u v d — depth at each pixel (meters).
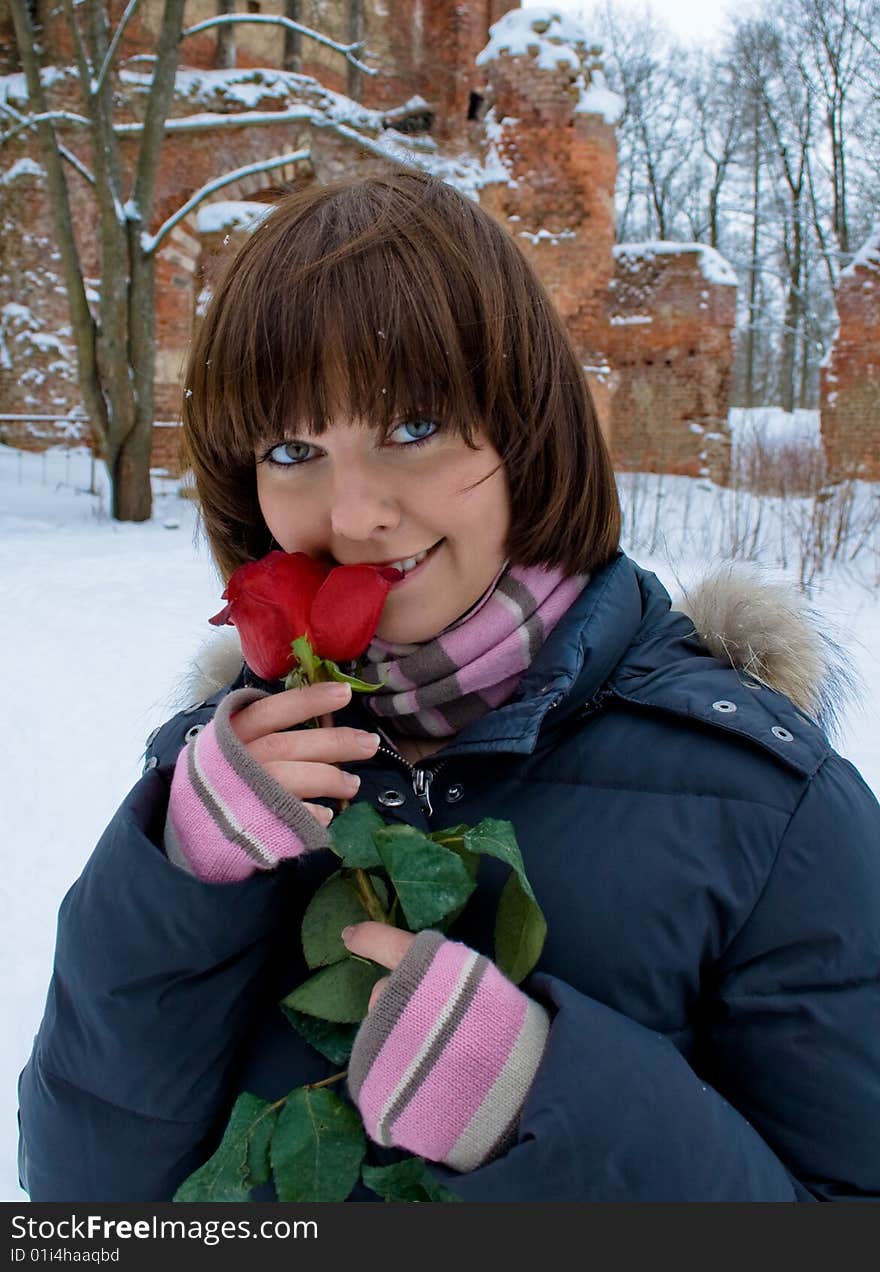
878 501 8.41
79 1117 0.81
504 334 0.80
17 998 2.49
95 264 13.45
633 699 0.89
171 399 13.88
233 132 13.89
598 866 0.81
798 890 0.78
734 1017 0.78
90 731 4.25
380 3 15.96
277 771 0.72
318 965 0.74
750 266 32.78
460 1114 0.66
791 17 27.75
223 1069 0.82
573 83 12.36
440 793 0.88
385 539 0.80
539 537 0.85
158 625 5.97
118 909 0.76
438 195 0.85
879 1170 0.74
